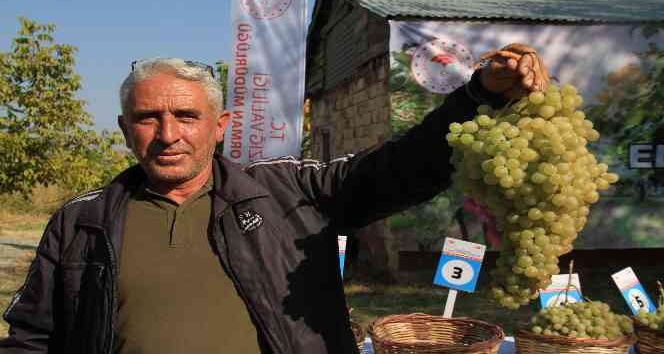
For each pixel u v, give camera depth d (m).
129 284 1.88
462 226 7.93
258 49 6.95
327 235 2.01
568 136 1.64
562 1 9.27
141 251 1.92
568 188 1.64
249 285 1.87
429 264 8.37
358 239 9.93
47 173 9.92
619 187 8.23
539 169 1.62
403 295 7.55
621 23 8.01
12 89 9.48
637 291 3.89
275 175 2.06
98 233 1.94
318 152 13.66
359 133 9.98
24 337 1.97
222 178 2.00
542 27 7.98
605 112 8.17
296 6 6.94
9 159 9.59
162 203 1.98
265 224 1.94
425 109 7.86
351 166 2.00
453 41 7.85
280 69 6.97
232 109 6.98
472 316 6.61
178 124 1.89
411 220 7.93
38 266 1.97
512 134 1.64
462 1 8.90
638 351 3.26
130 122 1.91
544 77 1.68
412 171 1.88
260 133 6.98
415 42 7.81
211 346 1.82
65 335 1.93
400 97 7.84
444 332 3.33
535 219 1.67
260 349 1.87
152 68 1.89
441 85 7.85
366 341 3.53
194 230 1.94
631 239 8.24
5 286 7.96
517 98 1.73
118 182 2.04
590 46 8.10
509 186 1.63
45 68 9.71
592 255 8.80
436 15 7.65
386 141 2.01
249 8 6.93
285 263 1.92
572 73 8.11
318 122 13.66
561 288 3.62
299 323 1.89
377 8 7.99
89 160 10.63
